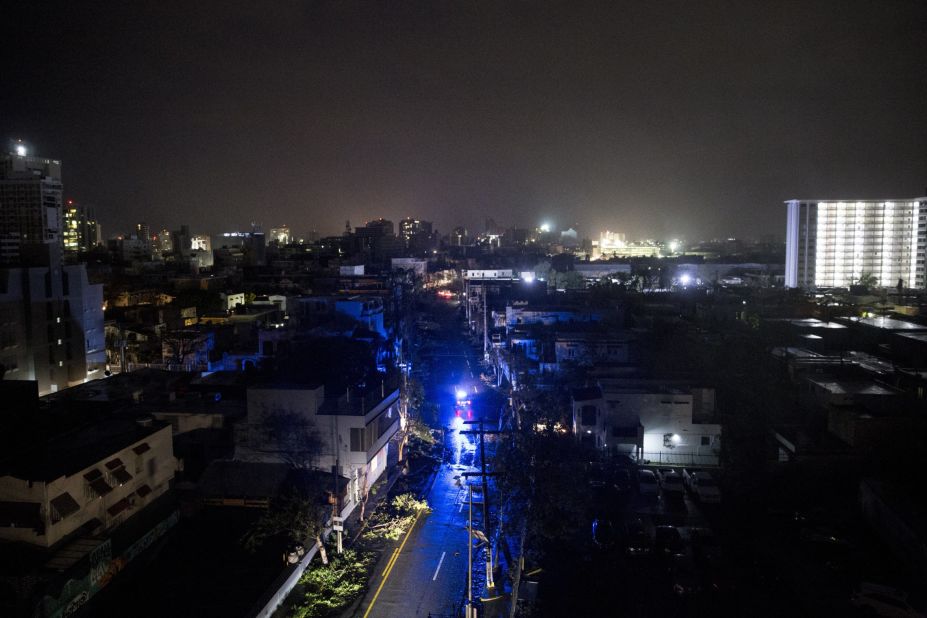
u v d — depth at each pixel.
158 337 91.56
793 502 47.00
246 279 160.00
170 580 34.47
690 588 35.44
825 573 37.69
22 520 31.00
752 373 69.75
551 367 72.56
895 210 167.88
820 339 79.12
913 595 33.38
